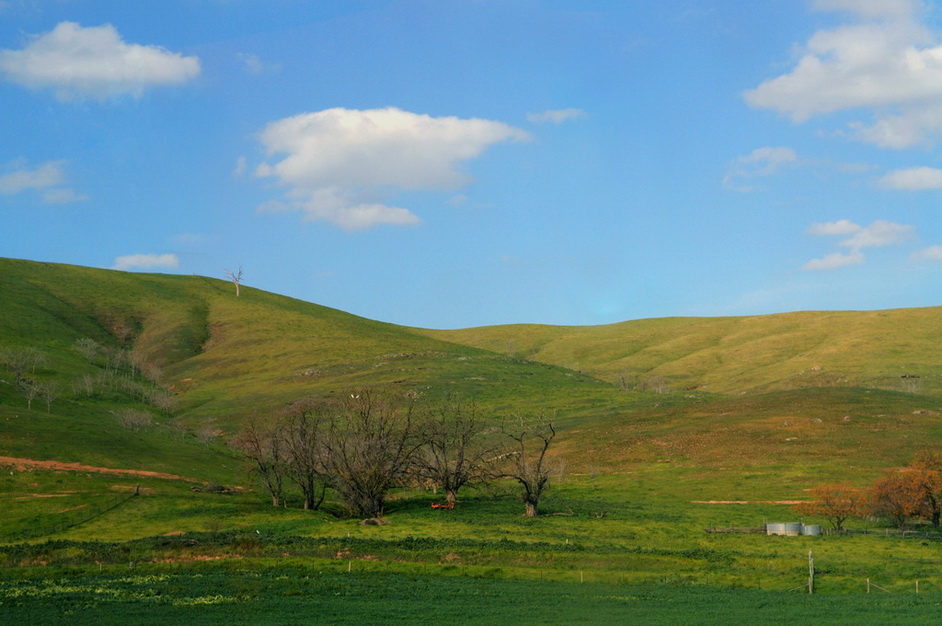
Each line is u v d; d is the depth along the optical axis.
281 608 44.69
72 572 54.28
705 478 111.69
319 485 110.31
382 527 73.56
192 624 41.00
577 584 52.41
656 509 89.44
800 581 52.75
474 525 75.12
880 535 73.25
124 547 62.00
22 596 47.12
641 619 41.84
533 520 79.25
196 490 102.81
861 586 51.28
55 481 100.94
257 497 100.88
